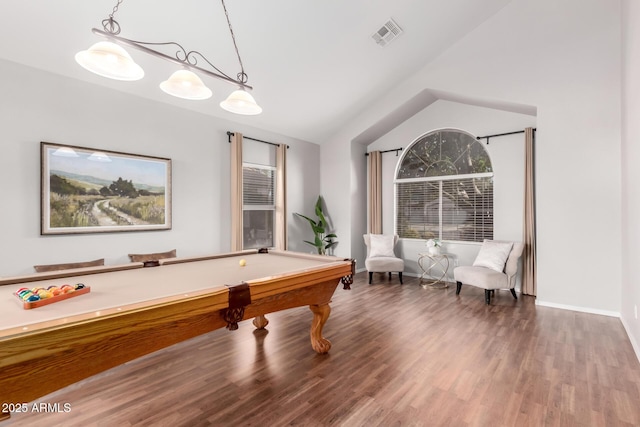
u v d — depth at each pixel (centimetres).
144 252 383
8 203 290
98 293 170
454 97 502
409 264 598
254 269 244
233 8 314
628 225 308
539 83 409
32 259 303
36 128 305
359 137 595
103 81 345
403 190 607
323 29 373
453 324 336
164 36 315
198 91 233
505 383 220
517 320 349
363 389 212
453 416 184
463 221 539
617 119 360
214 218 457
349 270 269
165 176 400
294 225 590
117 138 359
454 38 462
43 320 122
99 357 141
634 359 255
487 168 514
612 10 364
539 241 406
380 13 379
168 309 152
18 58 292
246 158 508
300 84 454
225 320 186
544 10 405
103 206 348
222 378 227
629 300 305
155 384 219
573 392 208
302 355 263
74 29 283
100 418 183
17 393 120
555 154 396
